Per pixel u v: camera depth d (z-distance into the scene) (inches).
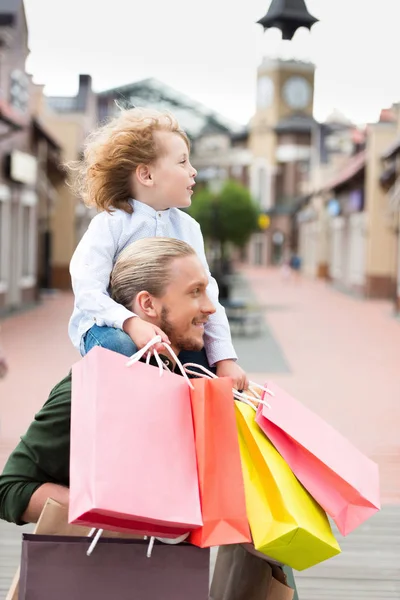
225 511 62.1
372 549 175.2
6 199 871.1
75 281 76.8
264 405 69.7
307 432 70.3
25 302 986.7
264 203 3095.5
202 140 3312.0
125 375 63.1
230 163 3235.7
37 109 1264.8
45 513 65.2
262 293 1406.3
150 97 2564.0
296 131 3063.5
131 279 72.3
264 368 485.1
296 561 65.1
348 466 69.7
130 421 61.0
